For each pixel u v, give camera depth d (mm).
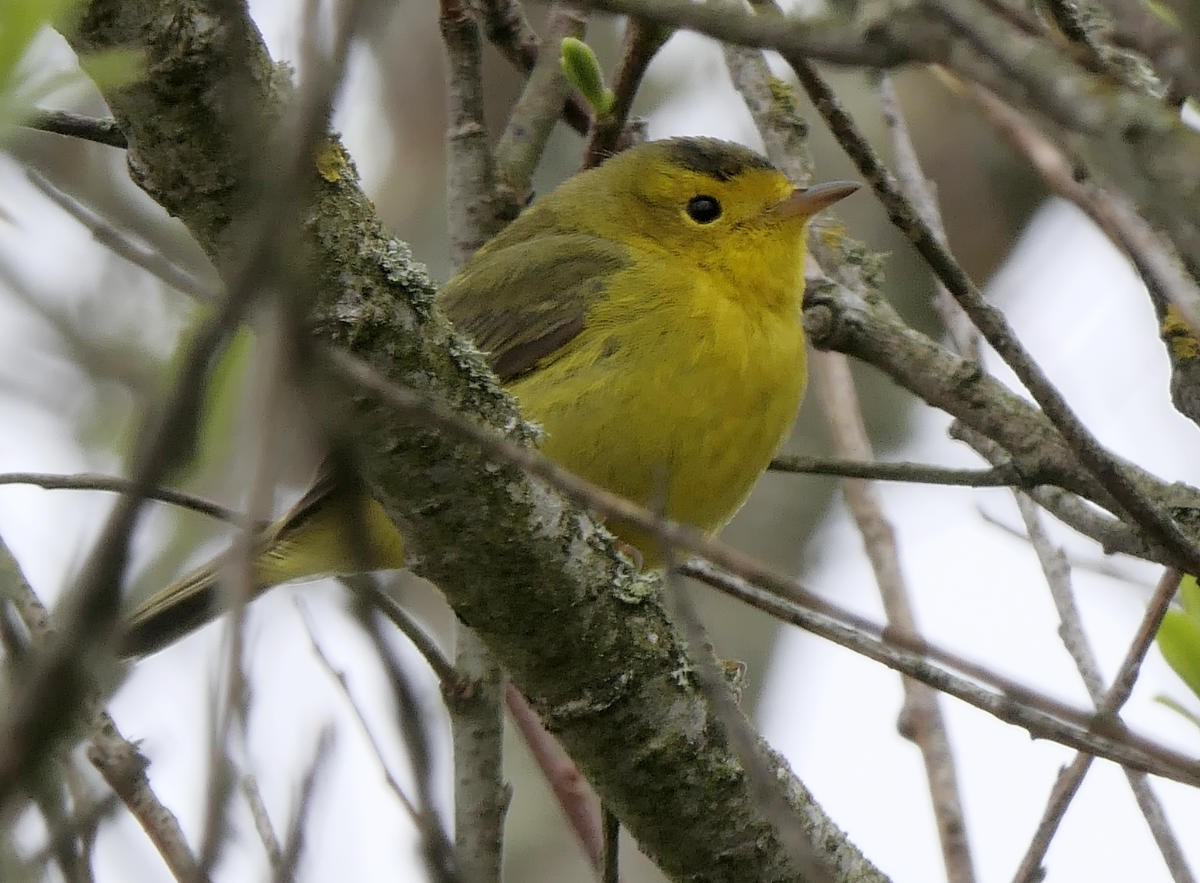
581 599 7930
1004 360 7910
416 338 7230
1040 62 4176
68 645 3752
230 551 4730
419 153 15555
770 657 14242
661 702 8195
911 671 7680
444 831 5004
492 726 9438
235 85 4980
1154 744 6270
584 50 10938
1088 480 9031
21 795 4043
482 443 5617
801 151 11586
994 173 14930
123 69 5688
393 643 5504
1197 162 4031
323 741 5746
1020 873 8344
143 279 12031
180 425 3863
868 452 10531
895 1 4254
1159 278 7309
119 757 7078
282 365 4188
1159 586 8125
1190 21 4172
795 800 8461
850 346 9891
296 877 5430
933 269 7988
